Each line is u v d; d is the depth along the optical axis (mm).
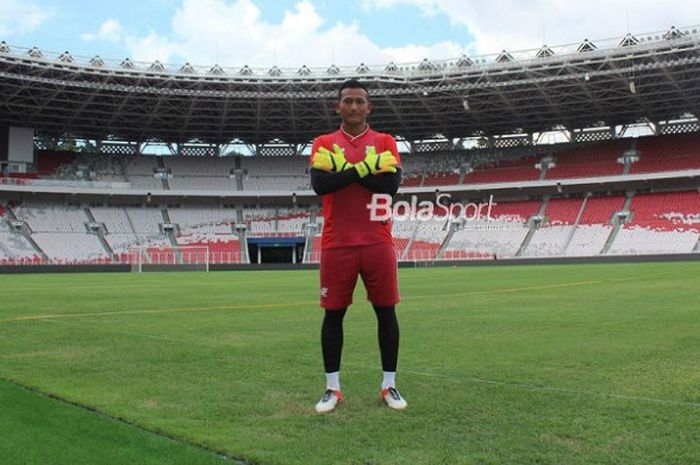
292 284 25172
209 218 60781
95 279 32594
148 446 3920
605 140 59844
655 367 6215
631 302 13422
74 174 59938
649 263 40406
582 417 4434
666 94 51219
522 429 4188
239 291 20625
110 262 51344
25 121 56938
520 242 53188
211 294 19078
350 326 9867
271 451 3816
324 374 6051
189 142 65438
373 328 9617
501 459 3652
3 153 56469
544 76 48531
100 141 63375
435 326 9867
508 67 48281
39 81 47750
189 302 15766
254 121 59750
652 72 46531
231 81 51219
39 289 22516
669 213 51219
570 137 61656
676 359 6645
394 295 5008
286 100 54469
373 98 53688
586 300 14227
